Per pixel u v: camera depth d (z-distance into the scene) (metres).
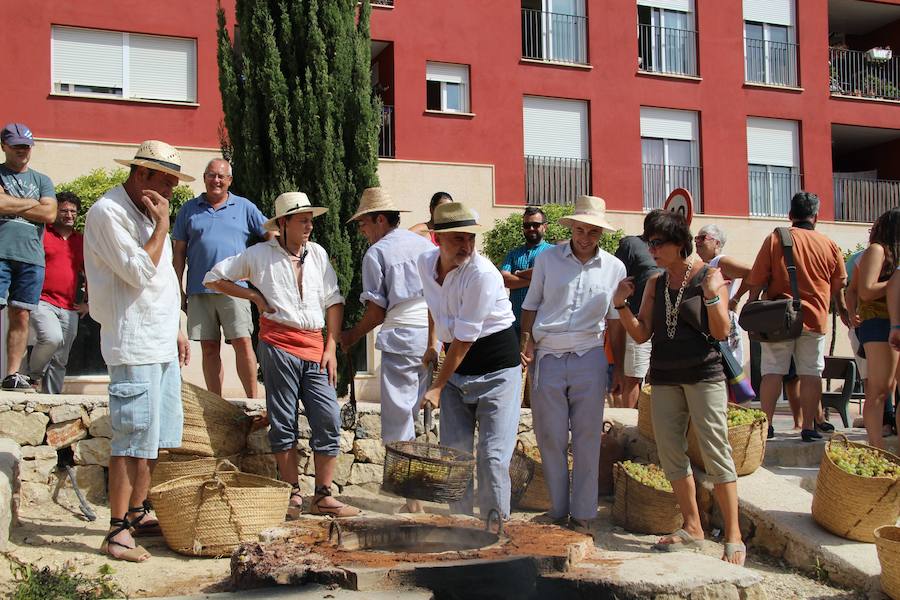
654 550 5.91
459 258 5.51
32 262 7.10
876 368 6.96
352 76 8.78
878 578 5.24
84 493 6.53
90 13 16.69
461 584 4.00
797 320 7.30
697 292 5.71
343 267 8.41
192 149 16.84
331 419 6.17
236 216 7.27
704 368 5.72
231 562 4.43
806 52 22.69
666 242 5.70
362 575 3.90
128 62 17.05
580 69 20.38
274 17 8.63
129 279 5.11
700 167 21.53
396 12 18.81
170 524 5.34
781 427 10.35
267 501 5.44
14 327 7.12
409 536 4.71
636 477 6.46
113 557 5.19
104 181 14.95
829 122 22.77
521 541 4.52
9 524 5.35
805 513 6.14
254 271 6.09
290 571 4.00
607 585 4.19
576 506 6.20
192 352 15.91
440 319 5.71
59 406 6.53
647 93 21.02
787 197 22.41
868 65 24.56
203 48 17.38
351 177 8.61
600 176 20.42
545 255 6.38
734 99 21.83
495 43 19.59
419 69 18.92
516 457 6.71
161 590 4.64
